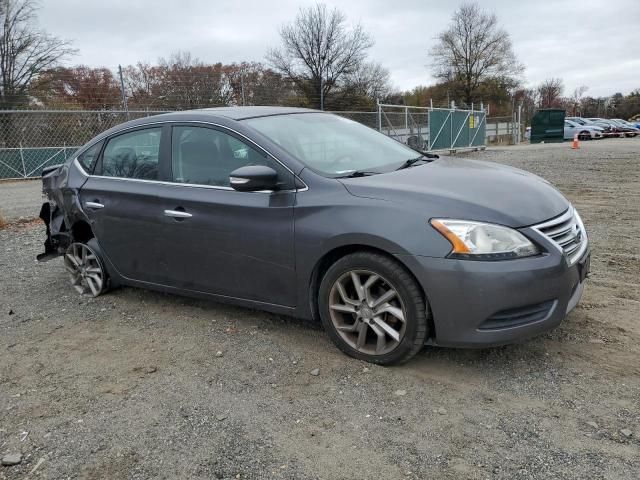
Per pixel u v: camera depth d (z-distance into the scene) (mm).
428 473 2453
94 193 4730
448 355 3518
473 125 25625
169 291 4426
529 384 3127
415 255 3094
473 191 3289
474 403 2975
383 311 3322
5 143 18359
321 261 3508
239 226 3777
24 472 2625
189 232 4055
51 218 5320
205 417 2994
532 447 2584
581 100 83625
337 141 4191
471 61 59406
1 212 10203
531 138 36031
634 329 3721
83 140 18625
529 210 3186
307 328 4070
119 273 4750
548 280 3039
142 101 19797
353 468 2516
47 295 5250
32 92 26094
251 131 3887
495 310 3000
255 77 24828
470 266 2996
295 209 3531
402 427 2801
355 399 3080
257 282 3811
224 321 4309
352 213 3320
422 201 3201
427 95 63500
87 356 3850
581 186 10586
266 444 2727
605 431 2666
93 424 2992
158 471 2578
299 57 43375
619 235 6387
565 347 3523
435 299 3088
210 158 4051
